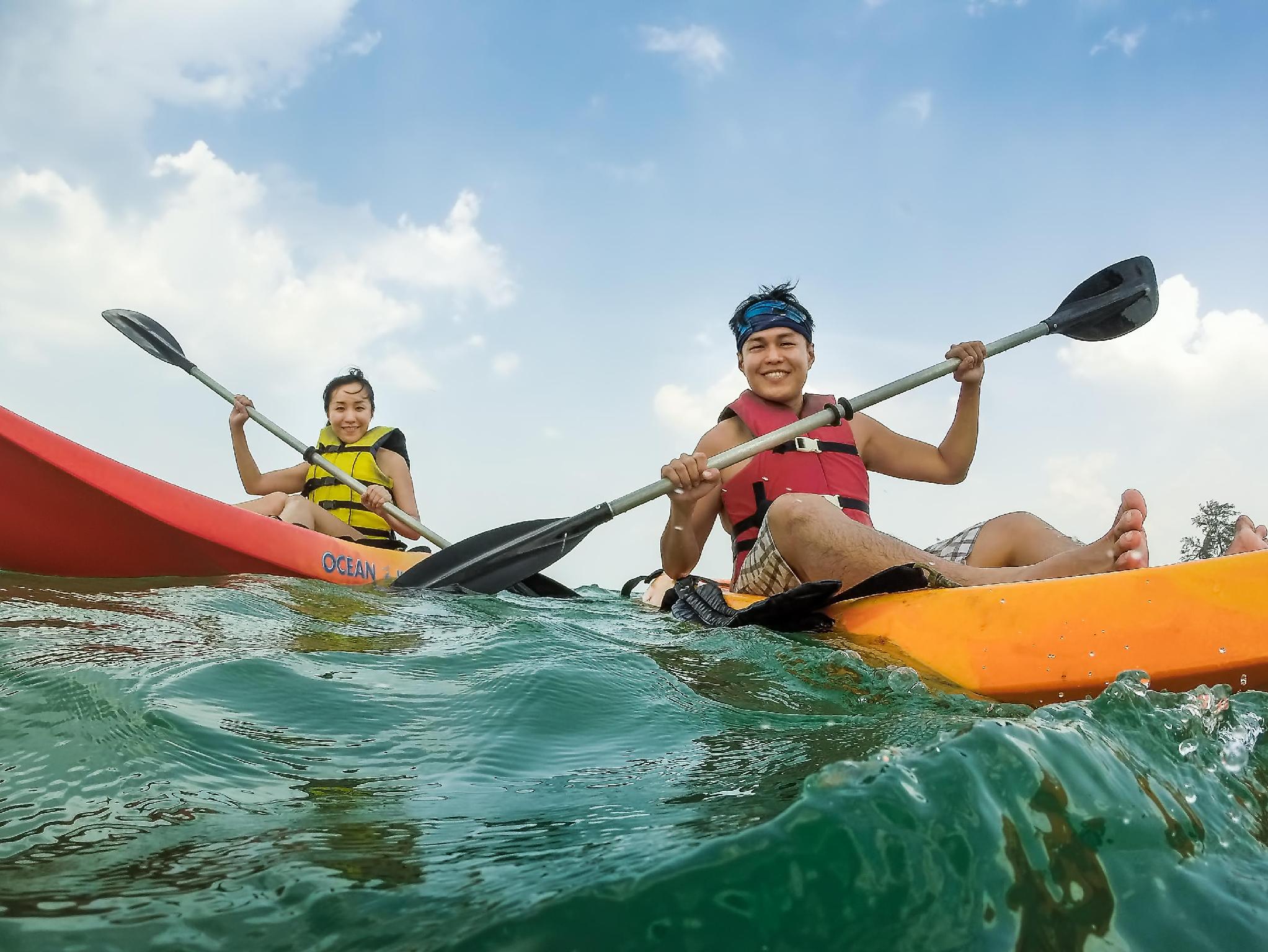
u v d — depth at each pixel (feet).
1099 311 11.62
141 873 2.64
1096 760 3.20
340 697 4.74
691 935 2.24
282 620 6.98
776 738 4.38
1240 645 5.91
